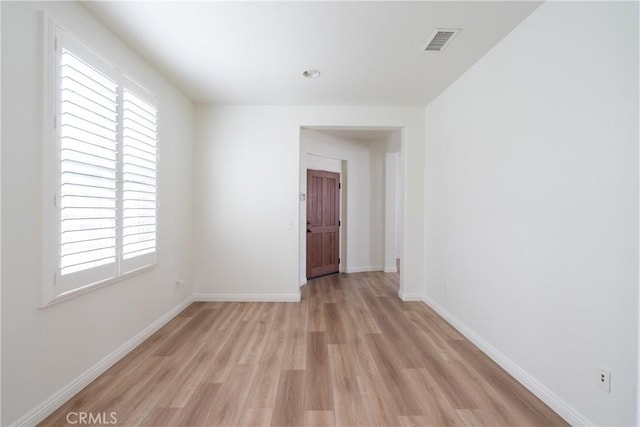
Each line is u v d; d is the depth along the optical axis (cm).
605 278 144
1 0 140
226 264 382
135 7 190
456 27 210
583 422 155
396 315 332
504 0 181
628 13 134
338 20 204
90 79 185
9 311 145
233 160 379
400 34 220
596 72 148
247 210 380
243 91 332
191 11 195
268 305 365
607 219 143
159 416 166
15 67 146
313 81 303
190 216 369
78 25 184
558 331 171
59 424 159
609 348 142
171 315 316
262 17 201
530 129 194
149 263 266
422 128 381
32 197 155
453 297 302
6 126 143
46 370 165
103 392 187
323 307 359
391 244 581
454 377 207
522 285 201
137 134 247
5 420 144
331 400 180
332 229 548
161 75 291
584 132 155
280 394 186
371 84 309
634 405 132
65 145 172
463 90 283
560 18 171
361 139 571
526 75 198
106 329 214
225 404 176
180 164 337
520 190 203
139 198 244
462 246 284
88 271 190
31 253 155
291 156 379
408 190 382
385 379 203
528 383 193
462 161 285
